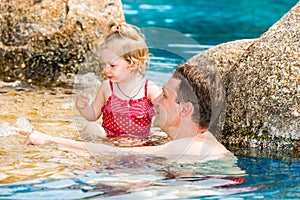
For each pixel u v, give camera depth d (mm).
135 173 8289
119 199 7410
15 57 13820
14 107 11562
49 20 13891
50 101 12094
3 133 10023
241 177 8289
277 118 9953
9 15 13938
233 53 11258
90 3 14102
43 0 13977
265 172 8531
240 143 10062
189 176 8219
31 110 11438
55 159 8891
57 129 10391
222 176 8258
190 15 20516
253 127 10086
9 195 7531
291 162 9078
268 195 7641
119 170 8422
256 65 10453
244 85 10406
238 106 10320
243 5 21688
